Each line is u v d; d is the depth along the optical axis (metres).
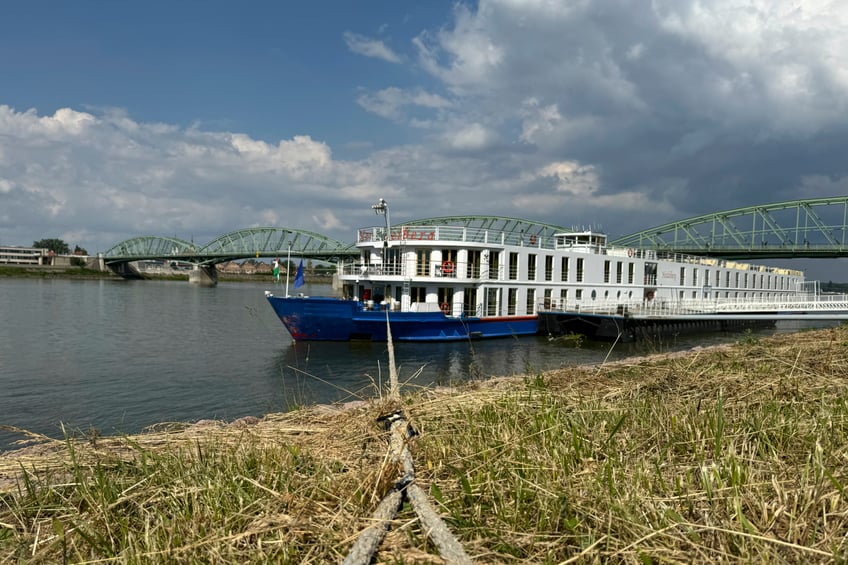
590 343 32.06
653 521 3.89
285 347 29.84
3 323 40.59
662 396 7.72
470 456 5.32
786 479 4.51
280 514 4.18
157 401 18.59
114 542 4.06
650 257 44.03
